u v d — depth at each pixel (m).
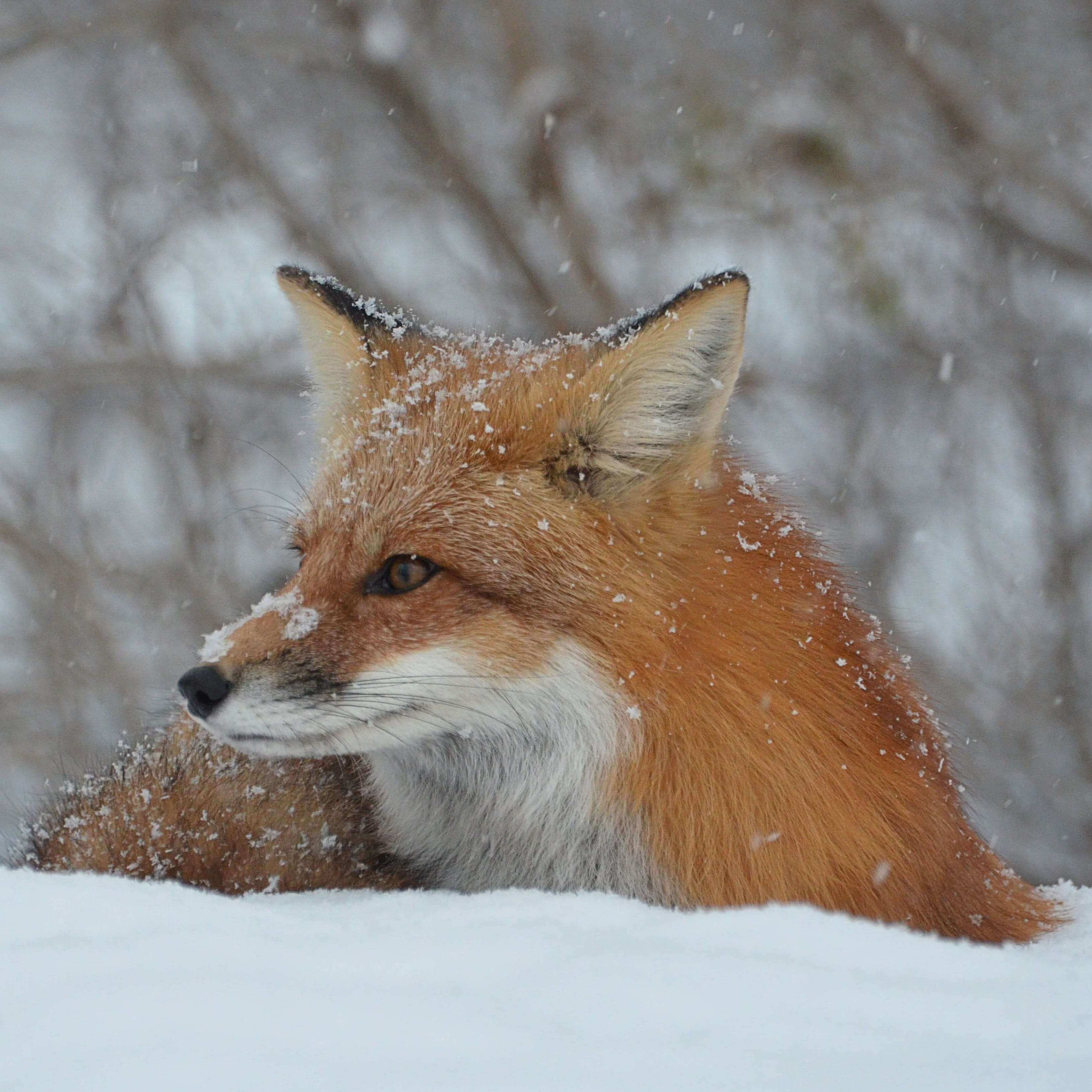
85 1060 3.65
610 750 7.65
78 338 21.56
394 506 7.89
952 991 4.62
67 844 8.35
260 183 21.48
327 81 22.56
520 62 21.00
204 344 21.86
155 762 8.52
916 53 20.00
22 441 21.77
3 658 18.64
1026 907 8.58
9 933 4.96
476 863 8.32
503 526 7.77
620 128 21.12
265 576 10.77
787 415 21.47
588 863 7.83
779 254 22.41
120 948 4.66
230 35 20.69
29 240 22.86
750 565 7.95
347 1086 3.50
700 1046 3.88
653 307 8.23
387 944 4.85
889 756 7.77
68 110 24.75
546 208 20.69
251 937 4.89
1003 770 17.91
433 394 8.41
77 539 20.09
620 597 7.65
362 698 7.60
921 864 7.62
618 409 7.84
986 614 19.22
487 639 7.69
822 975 4.61
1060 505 19.88
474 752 8.03
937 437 21.12
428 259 22.75
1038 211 21.64
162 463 20.59
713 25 21.56
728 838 7.44
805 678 7.68
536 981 4.43
